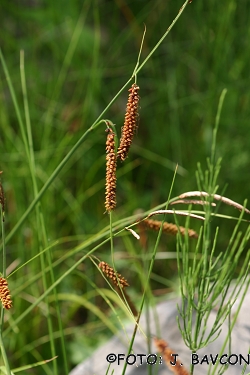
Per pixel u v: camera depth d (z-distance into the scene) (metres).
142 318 0.62
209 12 0.87
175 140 0.89
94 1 0.87
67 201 0.79
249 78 0.85
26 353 0.69
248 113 0.84
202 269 0.48
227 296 0.61
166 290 0.76
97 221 0.84
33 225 0.72
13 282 0.72
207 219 0.47
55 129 0.88
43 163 0.81
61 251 0.76
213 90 0.83
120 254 0.77
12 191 0.82
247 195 0.82
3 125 0.81
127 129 0.48
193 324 0.60
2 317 0.49
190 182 0.83
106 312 0.77
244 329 0.58
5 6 0.89
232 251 0.48
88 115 0.88
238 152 0.82
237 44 0.89
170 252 0.81
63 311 0.76
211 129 0.84
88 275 0.77
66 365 0.58
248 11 0.88
